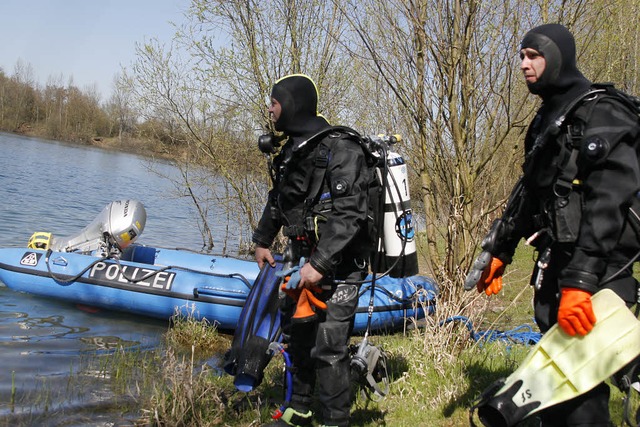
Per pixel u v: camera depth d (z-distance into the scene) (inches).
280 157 133.0
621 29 280.1
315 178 124.6
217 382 170.4
